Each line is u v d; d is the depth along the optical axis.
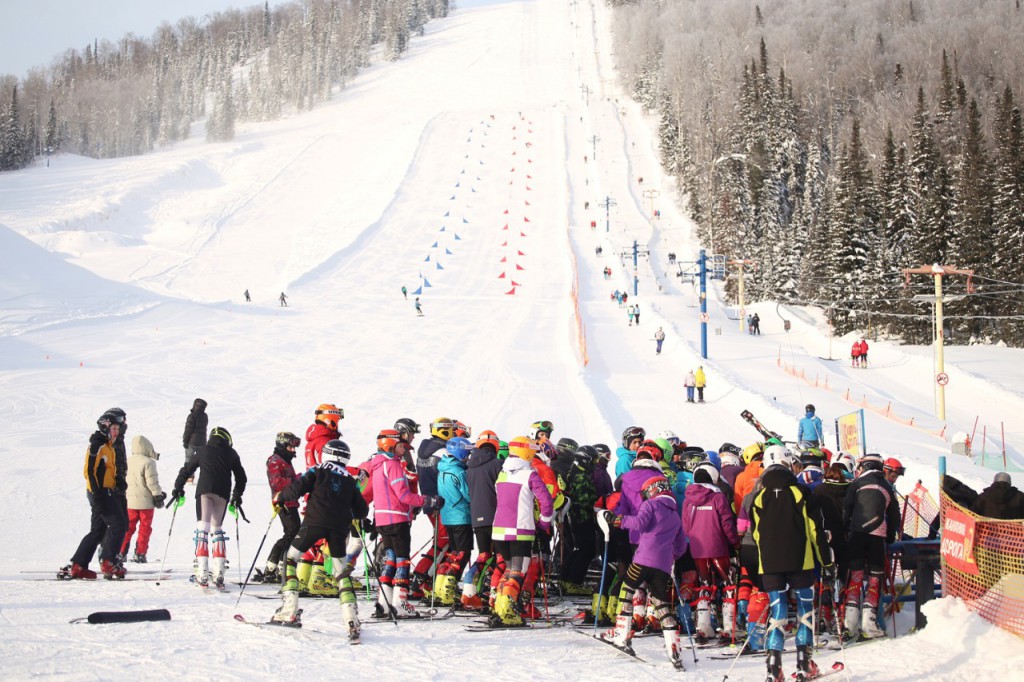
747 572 9.64
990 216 62.62
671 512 8.73
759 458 10.69
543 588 11.45
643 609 9.54
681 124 117.56
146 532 13.62
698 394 35.53
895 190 68.81
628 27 187.50
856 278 67.44
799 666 7.95
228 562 14.49
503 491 9.76
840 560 9.95
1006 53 123.75
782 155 93.75
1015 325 60.16
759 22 158.75
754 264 74.19
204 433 13.20
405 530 10.09
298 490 8.91
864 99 126.44
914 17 155.38
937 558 10.22
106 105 185.88
